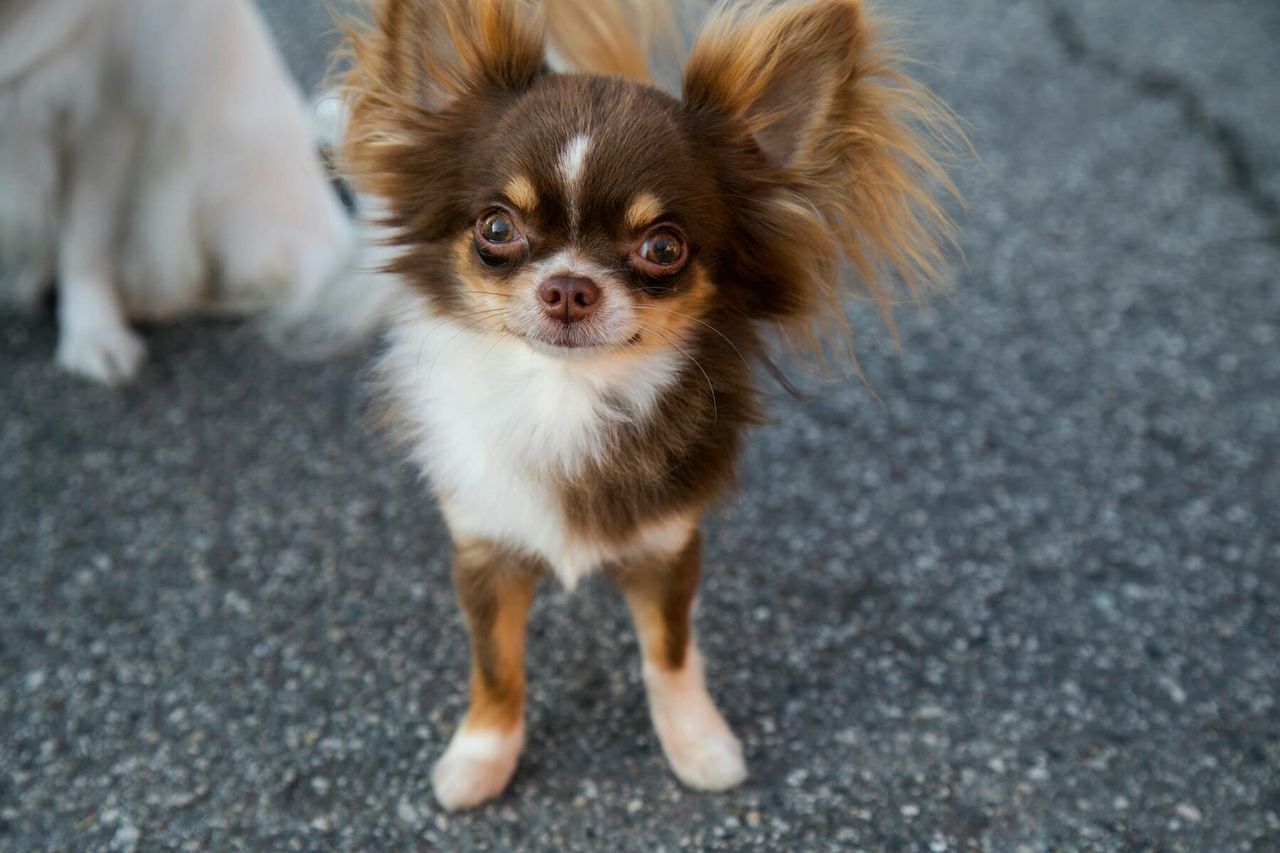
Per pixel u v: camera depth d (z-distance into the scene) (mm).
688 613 749
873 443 917
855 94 695
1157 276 1062
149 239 952
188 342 975
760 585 836
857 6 683
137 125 918
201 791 747
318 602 826
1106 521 873
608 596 830
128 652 800
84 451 899
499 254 687
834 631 816
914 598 833
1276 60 1438
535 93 693
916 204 719
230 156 939
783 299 725
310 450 905
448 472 719
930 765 760
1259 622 822
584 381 703
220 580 834
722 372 716
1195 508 879
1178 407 941
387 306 786
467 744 748
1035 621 822
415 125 713
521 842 732
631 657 803
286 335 979
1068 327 1000
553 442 710
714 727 758
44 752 759
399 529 863
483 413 712
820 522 870
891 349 980
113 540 852
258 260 970
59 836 730
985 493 888
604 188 672
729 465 729
